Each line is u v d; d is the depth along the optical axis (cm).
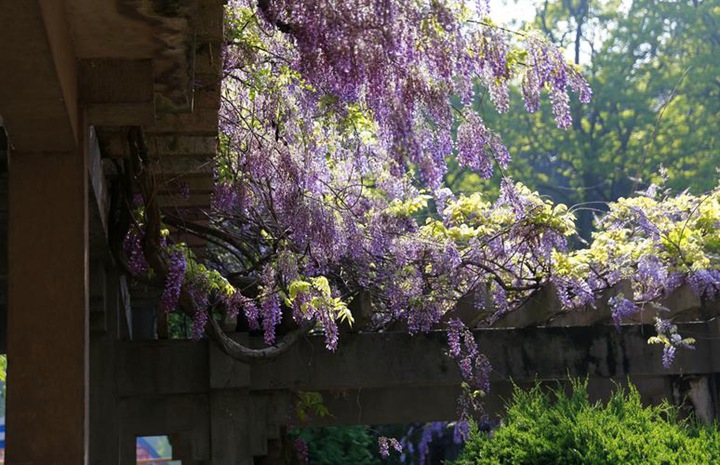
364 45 520
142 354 725
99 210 536
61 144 406
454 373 768
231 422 736
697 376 816
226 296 670
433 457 1566
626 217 802
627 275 781
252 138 649
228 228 781
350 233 702
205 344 735
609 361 797
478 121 611
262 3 521
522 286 774
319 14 518
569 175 2262
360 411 785
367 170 716
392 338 761
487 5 579
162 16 373
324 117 669
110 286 722
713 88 2242
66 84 374
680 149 2169
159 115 440
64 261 405
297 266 668
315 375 748
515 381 794
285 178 655
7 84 351
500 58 578
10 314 400
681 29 2302
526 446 617
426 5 530
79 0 359
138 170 566
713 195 809
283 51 622
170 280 621
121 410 730
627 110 2233
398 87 542
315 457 1265
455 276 757
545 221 757
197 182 643
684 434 612
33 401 395
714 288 793
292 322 730
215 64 485
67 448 394
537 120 2247
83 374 399
